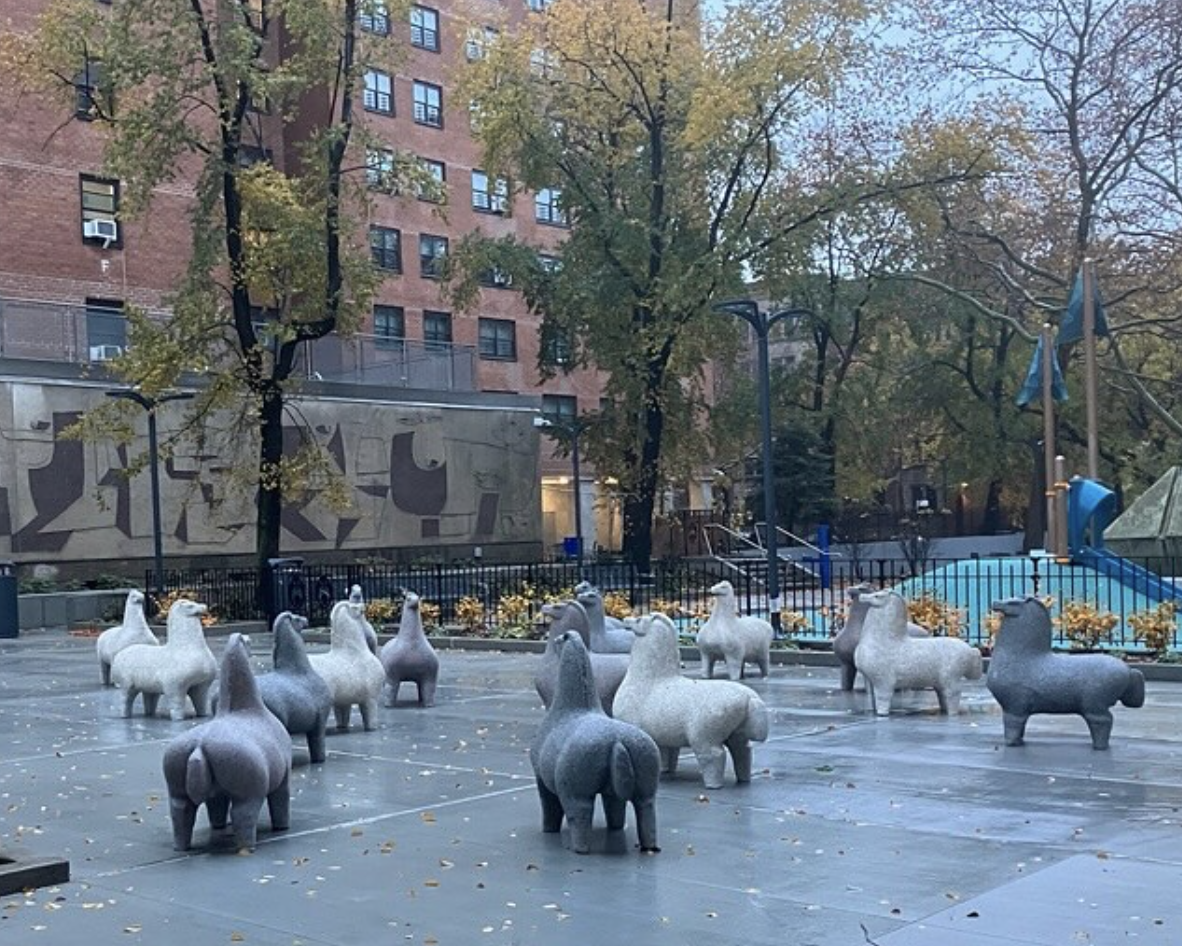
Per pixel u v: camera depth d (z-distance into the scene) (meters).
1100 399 48.06
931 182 37.97
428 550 43.47
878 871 7.31
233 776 8.20
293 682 11.40
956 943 6.01
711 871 7.40
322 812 9.38
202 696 14.99
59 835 8.91
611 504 54.50
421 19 55.16
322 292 30.84
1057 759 10.76
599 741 7.87
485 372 57.31
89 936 6.51
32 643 27.28
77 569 34.19
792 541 47.44
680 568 33.19
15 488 32.94
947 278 44.41
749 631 16.97
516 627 24.06
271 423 31.70
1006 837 8.05
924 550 40.91
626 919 6.52
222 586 31.73
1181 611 20.59
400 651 15.23
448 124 56.12
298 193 31.25
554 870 7.52
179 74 30.75
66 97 31.56
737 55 35.56
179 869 7.84
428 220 55.28
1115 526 29.47
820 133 42.59
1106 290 41.47
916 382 48.97
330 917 6.73
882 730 12.46
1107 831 8.15
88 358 35.19
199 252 30.69
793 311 25.89
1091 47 38.38
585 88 38.09
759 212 38.19
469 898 6.99
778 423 45.59
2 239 38.47
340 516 40.72
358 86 33.50
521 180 40.38
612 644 13.62
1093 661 11.29
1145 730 12.29
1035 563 21.36
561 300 38.84
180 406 36.28
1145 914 6.38
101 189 41.03
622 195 39.59
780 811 8.95
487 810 9.32
